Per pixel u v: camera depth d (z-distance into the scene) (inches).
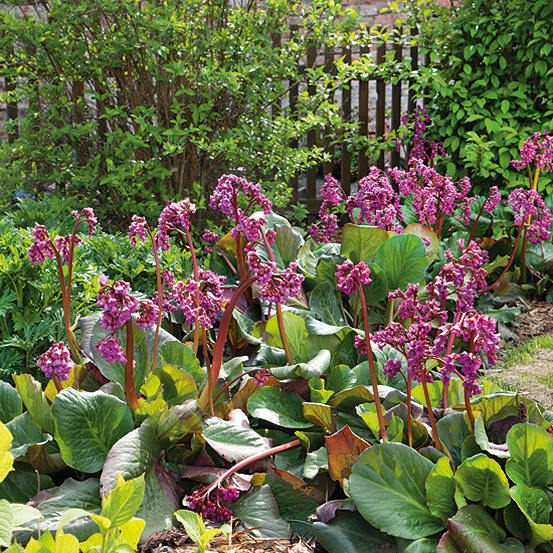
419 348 80.4
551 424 87.4
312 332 115.6
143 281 150.0
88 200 194.7
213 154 191.8
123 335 100.7
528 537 76.5
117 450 81.1
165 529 80.3
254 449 90.0
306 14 222.7
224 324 94.0
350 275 86.6
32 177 194.5
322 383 106.3
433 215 167.3
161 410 87.3
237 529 84.1
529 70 226.2
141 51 195.6
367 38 237.0
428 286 93.1
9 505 49.4
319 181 315.6
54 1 183.6
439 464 77.8
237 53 198.7
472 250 94.3
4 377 123.1
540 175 223.3
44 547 48.6
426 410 94.3
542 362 147.4
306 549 81.7
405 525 76.1
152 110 183.2
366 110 282.4
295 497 91.1
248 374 109.1
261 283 91.0
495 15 231.5
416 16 264.5
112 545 53.2
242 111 205.6
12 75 200.1
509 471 77.2
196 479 88.5
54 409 83.0
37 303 132.6
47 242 101.3
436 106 245.4
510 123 227.9
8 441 47.7
